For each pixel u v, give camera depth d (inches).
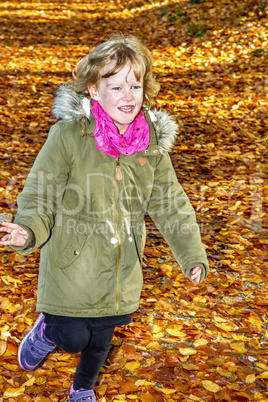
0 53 461.7
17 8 718.5
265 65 372.5
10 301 138.7
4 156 240.5
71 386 99.6
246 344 123.7
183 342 124.2
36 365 109.7
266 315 136.2
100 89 86.3
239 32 432.5
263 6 450.6
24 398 103.7
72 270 89.5
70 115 88.4
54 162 88.8
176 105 316.2
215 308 138.4
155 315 134.9
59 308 90.3
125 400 104.1
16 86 355.3
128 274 92.5
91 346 93.6
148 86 92.1
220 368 114.3
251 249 172.9
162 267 159.2
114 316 93.5
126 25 561.0
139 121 91.0
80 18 629.3
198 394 106.0
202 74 374.3
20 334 125.4
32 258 162.6
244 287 149.9
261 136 271.7
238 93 332.5
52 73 395.2
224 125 285.1
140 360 116.6
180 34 474.0
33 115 298.2
